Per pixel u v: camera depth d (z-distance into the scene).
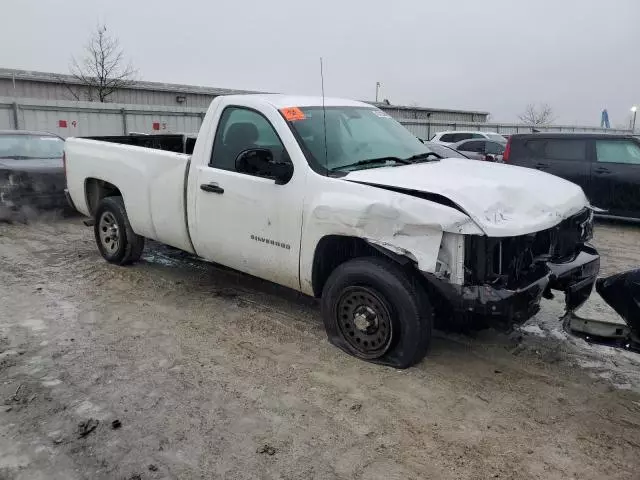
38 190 9.02
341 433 3.29
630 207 10.01
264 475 2.91
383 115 5.51
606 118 40.75
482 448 3.15
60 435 3.23
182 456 3.06
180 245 5.50
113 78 26.92
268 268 4.63
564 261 4.20
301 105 4.81
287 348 4.41
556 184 4.45
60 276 6.21
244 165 4.38
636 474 2.95
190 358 4.23
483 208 3.59
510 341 4.59
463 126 34.22
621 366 4.17
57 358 4.21
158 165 5.50
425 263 3.60
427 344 3.97
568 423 3.41
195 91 29.42
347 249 4.34
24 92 24.31
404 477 2.91
